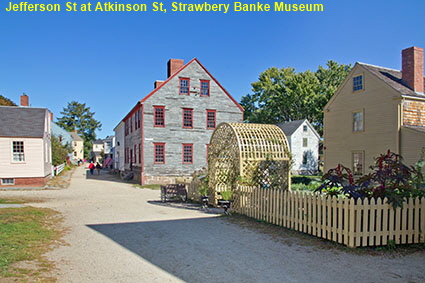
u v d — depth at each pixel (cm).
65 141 6072
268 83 5728
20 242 736
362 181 818
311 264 622
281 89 5281
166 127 2736
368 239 738
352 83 2302
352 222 721
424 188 807
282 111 5572
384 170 787
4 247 684
